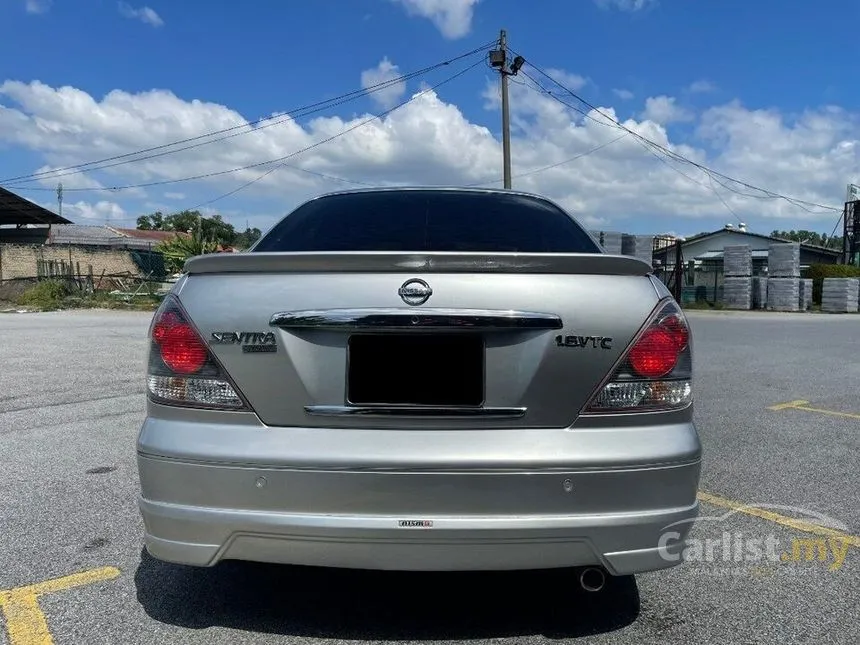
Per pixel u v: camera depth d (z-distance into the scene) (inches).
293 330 92.0
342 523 88.1
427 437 89.6
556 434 90.4
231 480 90.2
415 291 90.7
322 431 90.9
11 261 1321.4
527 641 102.0
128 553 131.0
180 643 100.5
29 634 102.7
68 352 420.2
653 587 119.7
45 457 193.6
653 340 92.8
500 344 91.0
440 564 89.1
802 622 108.0
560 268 93.0
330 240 128.2
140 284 1186.6
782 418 252.1
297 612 109.9
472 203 140.9
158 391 95.7
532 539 88.4
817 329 708.0
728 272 1275.8
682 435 93.1
